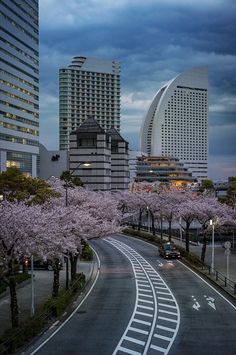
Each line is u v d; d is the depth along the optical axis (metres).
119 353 24.06
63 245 32.19
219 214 62.22
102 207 59.81
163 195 93.25
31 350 24.59
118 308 34.91
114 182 162.12
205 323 30.36
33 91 180.38
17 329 25.20
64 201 52.31
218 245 79.69
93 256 66.38
